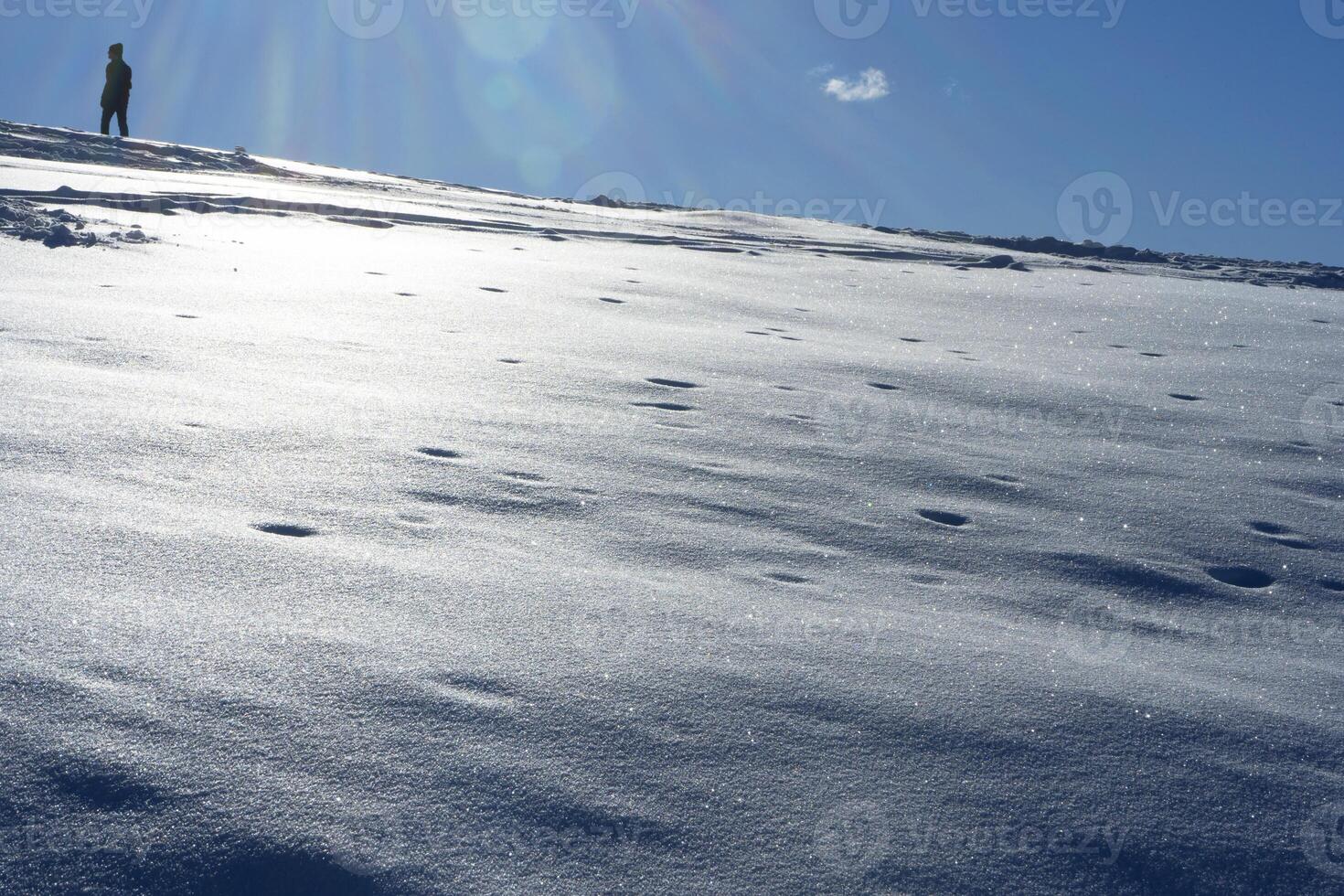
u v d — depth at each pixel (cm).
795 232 1391
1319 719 174
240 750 132
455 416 300
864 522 251
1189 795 147
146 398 281
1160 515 279
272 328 395
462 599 181
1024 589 221
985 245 1523
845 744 149
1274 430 396
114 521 197
